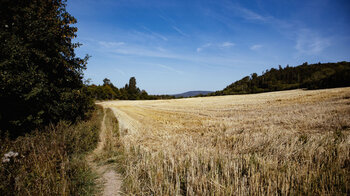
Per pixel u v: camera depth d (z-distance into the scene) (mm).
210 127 11242
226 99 47438
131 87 106812
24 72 6836
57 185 3479
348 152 4340
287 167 3924
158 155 5363
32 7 7961
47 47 8641
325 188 3174
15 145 4906
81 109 12008
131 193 3523
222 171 3945
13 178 3537
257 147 5789
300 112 14617
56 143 5398
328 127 8336
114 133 10547
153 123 14742
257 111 19172
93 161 5906
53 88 8727
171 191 3285
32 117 7277
